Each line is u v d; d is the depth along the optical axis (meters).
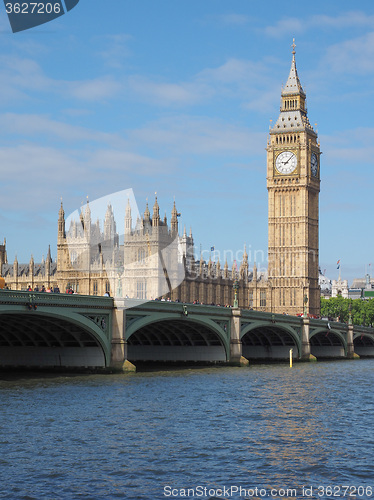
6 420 67.81
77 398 82.31
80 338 108.25
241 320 140.50
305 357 168.50
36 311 92.44
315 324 176.12
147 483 48.53
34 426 65.19
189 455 55.41
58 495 45.94
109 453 55.59
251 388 97.00
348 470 51.94
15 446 57.38
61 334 109.69
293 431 65.00
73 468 51.47
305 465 53.06
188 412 74.31
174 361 141.25
